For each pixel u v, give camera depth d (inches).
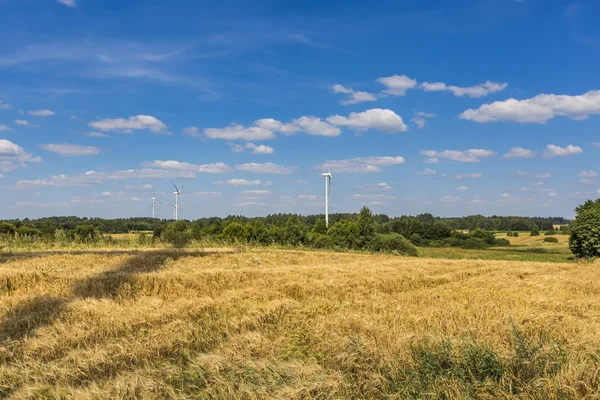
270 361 266.8
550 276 743.7
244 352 280.4
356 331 324.2
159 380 243.6
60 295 450.0
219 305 403.9
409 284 629.0
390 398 225.3
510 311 390.3
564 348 272.4
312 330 328.2
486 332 306.5
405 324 341.7
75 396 225.1
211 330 338.6
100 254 724.0
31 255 689.0
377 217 3700.8
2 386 243.9
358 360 268.5
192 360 264.2
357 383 245.9
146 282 506.0
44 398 228.1
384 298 481.7
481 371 245.8
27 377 251.8
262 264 740.7
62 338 308.5
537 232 4384.8
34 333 319.9
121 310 374.9
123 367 271.9
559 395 217.0
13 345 295.3
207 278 544.7
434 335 297.1
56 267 576.7
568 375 229.1
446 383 234.8
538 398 217.6
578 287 625.0
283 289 514.9
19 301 402.0
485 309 401.7
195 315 377.1
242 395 228.4
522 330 316.8
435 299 474.9
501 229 5128.0
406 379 242.7
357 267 741.9
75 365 266.1
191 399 229.1
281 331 336.8
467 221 5275.6
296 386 230.1
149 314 364.2
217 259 739.4
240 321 352.2
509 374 241.0
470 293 520.4
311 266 710.5
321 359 282.0
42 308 381.4
